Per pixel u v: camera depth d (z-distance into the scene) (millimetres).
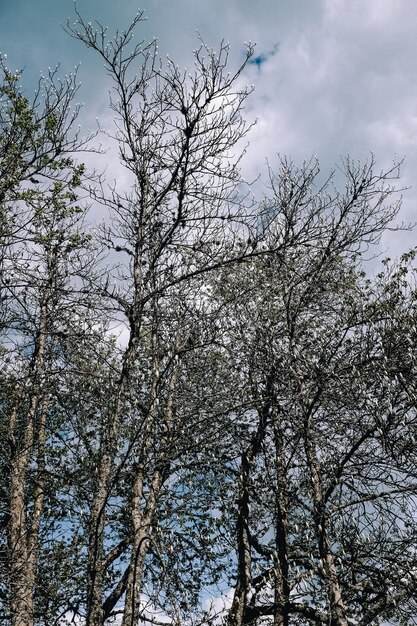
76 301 9023
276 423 10164
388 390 8711
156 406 8914
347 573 9773
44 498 11438
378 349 9539
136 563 7898
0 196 8875
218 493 10180
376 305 10031
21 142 8914
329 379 9719
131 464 9102
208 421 9297
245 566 10148
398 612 9406
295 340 10844
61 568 10617
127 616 7586
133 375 9906
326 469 9961
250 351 10070
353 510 9664
